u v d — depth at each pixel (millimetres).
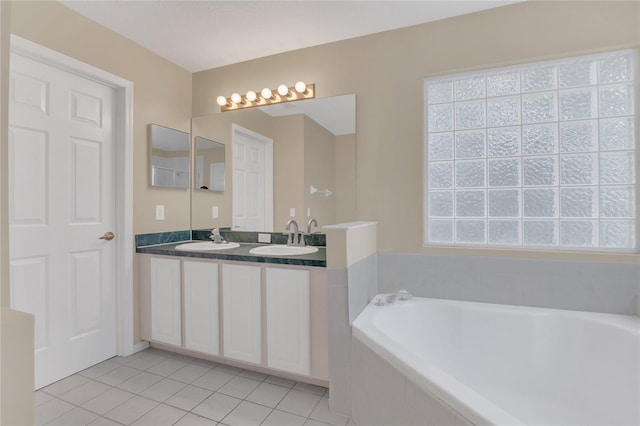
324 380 2061
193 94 3123
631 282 1932
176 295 2479
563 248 2135
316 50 2682
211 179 3037
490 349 2051
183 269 2459
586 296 2016
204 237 3057
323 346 2023
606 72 2072
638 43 1928
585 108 2115
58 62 2113
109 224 2494
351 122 2568
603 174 2076
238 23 2373
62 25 2135
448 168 2434
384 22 2367
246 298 2236
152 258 2578
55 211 2160
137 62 2629
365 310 2092
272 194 2801
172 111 2936
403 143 2434
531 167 2234
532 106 2230
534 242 2225
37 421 1764
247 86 2920
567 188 2154
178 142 2977
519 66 2211
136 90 2619
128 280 2547
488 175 2338
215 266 2344
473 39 2254
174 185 2924
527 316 1999
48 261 2127
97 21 2330
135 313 2619
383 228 2480
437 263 2338
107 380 2188
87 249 2348
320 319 2029
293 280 2088
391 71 2463
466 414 1090
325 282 2016
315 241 2658
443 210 2447
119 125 2537
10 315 489
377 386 1597
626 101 2031
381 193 2488
